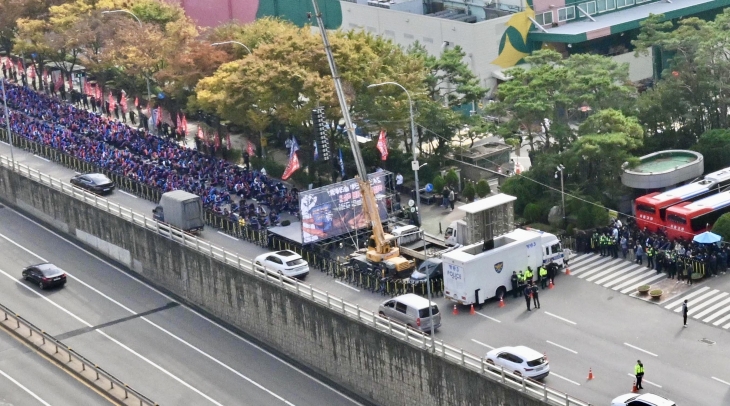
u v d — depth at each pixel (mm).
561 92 141875
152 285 139000
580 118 151625
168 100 177000
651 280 120750
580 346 108500
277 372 117062
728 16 156250
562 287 120688
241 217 140375
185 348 123125
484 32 173250
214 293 129250
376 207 126625
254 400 111625
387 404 108875
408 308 111688
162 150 165250
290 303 117875
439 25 178250
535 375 100750
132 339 125750
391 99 146500
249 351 121812
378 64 150500
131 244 142250
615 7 182500
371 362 109438
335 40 151875
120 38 185250
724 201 127562
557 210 133375
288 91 149750
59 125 183375
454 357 101375
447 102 159500
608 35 175500
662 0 185375
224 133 167125
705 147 142500
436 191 144750
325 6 199375
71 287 139750
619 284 120312
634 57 171875
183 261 133125
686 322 110688
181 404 111500
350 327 110875
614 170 135375
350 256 128125
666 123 148750
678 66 151000
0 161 168250
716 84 146875
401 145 160875
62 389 115500
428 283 103312
